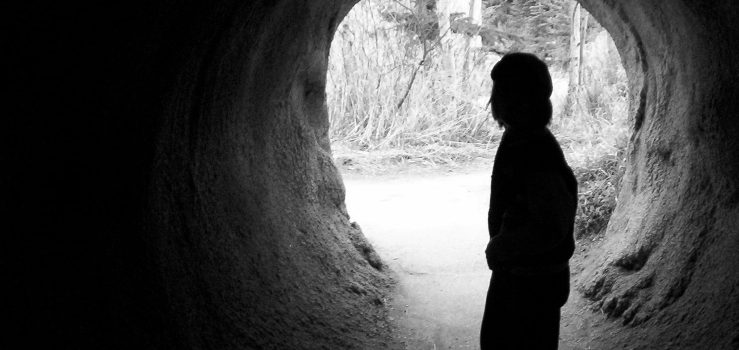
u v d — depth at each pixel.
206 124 3.43
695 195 3.85
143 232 2.87
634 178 4.93
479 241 6.27
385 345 4.15
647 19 4.40
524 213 2.38
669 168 4.32
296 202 4.91
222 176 3.76
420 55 12.20
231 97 3.68
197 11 2.75
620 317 3.96
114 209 2.68
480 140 11.52
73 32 2.16
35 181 2.27
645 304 3.83
